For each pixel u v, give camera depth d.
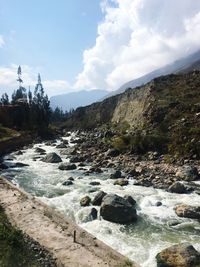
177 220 29.38
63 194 37.62
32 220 25.36
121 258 20.08
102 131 123.75
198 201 35.09
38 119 128.88
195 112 74.56
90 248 21.16
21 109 122.31
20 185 42.31
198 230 27.36
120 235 26.06
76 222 28.78
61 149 82.94
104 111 163.50
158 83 105.75
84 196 36.34
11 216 26.11
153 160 58.62
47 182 44.12
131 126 103.19
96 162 60.56
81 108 198.88
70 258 19.64
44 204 29.56
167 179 44.81
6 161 63.00
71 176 48.22
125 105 132.75
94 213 29.98
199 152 56.22
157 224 28.55
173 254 20.81
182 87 96.38
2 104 131.25
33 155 71.31
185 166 51.31
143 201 34.66
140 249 23.56
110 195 31.02
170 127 72.88
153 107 84.94
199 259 20.30
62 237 22.52
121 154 65.81
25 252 18.31
